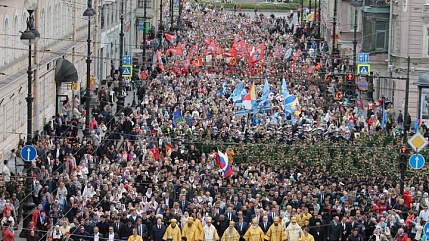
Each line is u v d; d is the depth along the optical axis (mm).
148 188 63531
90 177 65375
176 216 58812
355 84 105438
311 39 150875
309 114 92125
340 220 60156
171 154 75312
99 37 121875
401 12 108438
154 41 142500
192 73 112875
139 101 98500
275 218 56688
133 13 154500
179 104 93688
